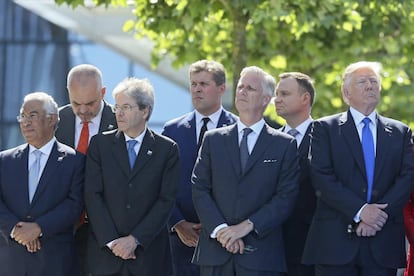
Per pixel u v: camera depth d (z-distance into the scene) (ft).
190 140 72.79
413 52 110.93
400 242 66.85
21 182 67.41
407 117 132.36
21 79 173.99
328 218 66.85
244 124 66.54
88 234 68.69
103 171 67.36
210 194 66.03
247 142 66.23
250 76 66.44
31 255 66.85
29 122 67.15
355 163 66.59
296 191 65.62
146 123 68.23
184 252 72.79
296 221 70.13
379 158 66.74
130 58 127.75
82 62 172.04
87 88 69.82
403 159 67.05
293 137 66.80
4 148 174.81
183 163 72.54
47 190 67.15
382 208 65.31
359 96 67.05
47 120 67.51
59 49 172.76
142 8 90.99
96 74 70.49
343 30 103.50
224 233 64.03
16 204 67.10
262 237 64.75
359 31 103.91
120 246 65.72
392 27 104.22
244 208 64.95
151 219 66.49
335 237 66.44
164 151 67.72
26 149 68.23
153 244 67.51
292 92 71.10
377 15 102.53
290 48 108.99
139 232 66.18
